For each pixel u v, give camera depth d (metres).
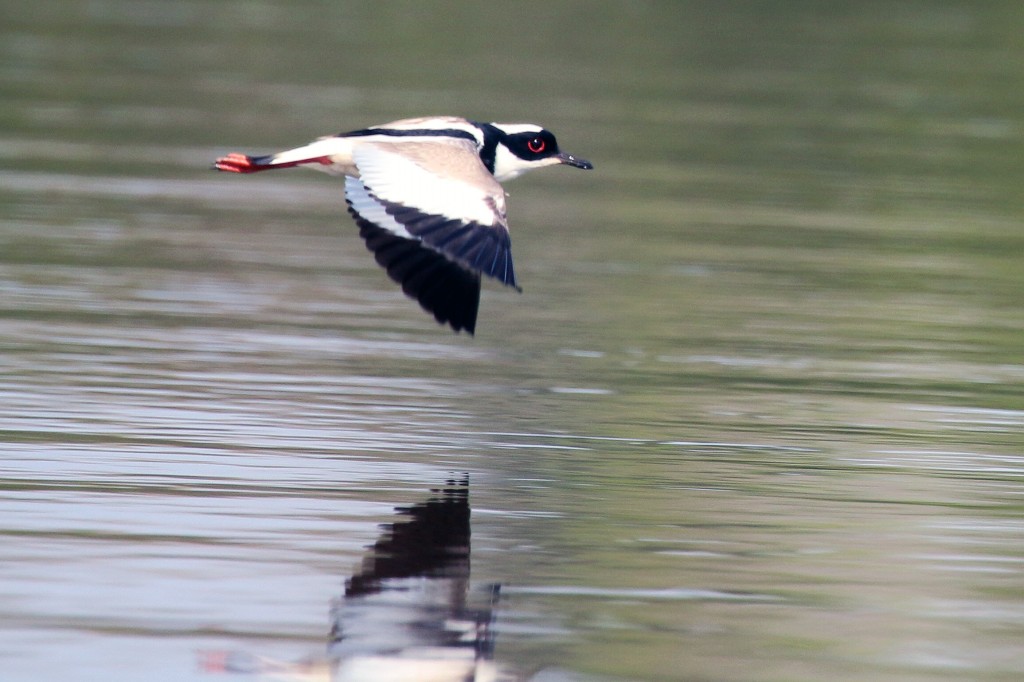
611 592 9.48
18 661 8.33
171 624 8.84
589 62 34.31
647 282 18.16
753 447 12.46
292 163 10.80
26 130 25.06
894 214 22.05
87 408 12.73
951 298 17.84
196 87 29.27
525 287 17.78
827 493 11.41
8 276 17.08
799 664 8.60
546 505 10.98
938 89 32.44
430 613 9.10
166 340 14.95
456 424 12.80
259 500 10.83
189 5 42.06
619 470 11.80
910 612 9.31
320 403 13.21
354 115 26.64
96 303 16.19
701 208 22.06
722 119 28.38
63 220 19.80
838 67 34.75
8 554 9.69
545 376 14.38
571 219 21.25
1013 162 25.81
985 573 9.95
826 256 19.59
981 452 12.49
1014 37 40.28
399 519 10.58
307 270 18.19
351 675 8.33
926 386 14.38
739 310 17.05
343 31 37.97
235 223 20.39
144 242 19.02
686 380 14.40
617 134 26.59
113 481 11.07
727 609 9.30
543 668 8.48
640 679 8.38
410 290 9.93
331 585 9.44
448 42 36.66
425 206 9.87
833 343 15.82
